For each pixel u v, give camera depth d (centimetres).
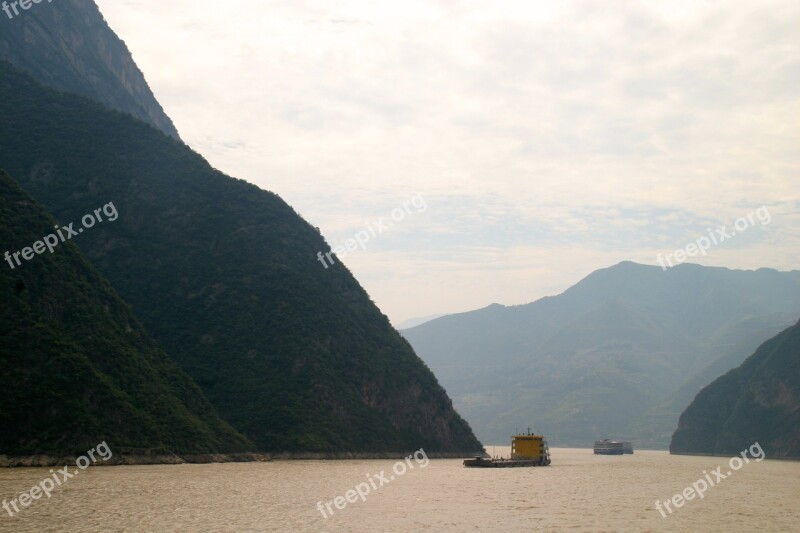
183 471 12519
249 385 18950
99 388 13550
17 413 12188
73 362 13450
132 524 7069
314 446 18088
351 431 19600
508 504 9762
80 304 14938
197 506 8325
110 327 15338
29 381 12662
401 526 7606
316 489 10569
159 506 8200
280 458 17525
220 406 18250
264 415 18350
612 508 9538
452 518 8275
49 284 14488
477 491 11612
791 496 11775
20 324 13275
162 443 13988
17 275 14075
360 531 7238
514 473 16825
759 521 8625
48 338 13412
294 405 18838
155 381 15450
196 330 19800
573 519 8394
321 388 19662
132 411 13875
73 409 12775
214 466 14125
